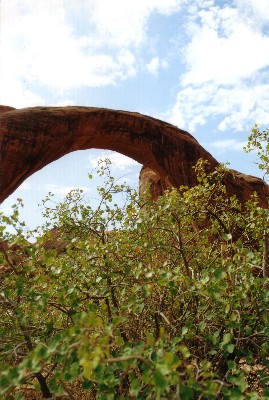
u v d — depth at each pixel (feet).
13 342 8.67
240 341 9.04
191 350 9.04
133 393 5.10
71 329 5.23
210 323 9.16
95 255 11.11
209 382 5.43
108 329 5.56
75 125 50.31
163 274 8.54
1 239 9.86
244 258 9.71
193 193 14.87
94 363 4.47
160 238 12.85
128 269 9.93
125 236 12.32
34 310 9.39
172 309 9.74
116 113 52.60
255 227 13.38
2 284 9.68
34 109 50.72
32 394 8.77
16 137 46.62
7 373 4.95
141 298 8.99
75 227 14.24
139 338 9.37
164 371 4.53
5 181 45.91
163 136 54.08
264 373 8.01
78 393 8.29
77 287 10.02
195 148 54.85
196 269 12.48
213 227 13.65
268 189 49.47
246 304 8.98
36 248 10.26
